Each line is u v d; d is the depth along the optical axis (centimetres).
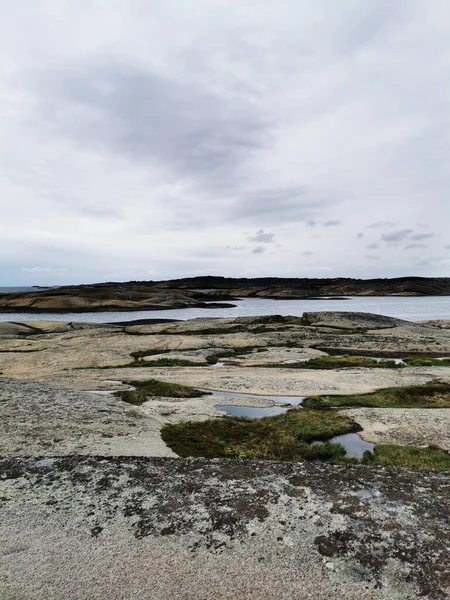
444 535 546
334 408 2333
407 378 3122
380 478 734
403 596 445
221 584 476
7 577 498
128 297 15250
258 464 814
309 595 455
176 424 1855
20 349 4922
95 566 512
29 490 718
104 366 3922
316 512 613
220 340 5231
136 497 680
